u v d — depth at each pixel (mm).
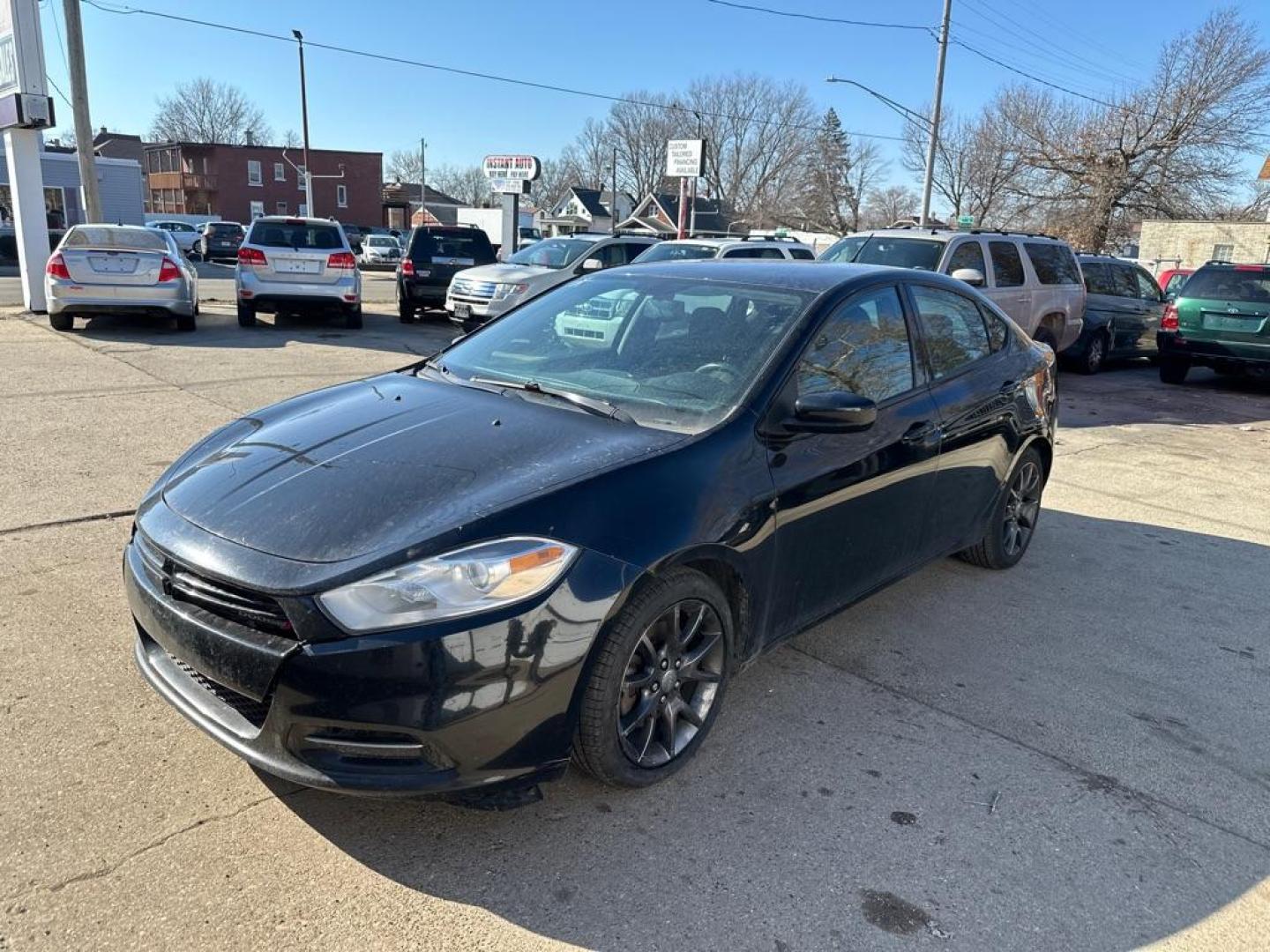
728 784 2971
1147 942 2395
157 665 2787
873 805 2898
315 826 2643
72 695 3197
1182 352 12305
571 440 2957
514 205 21578
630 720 2795
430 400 3371
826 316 3537
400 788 2355
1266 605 4777
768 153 77500
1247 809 3004
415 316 16016
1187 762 3260
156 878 2396
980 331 4609
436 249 14953
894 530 3822
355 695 2312
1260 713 3639
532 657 2422
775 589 3217
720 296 3748
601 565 2543
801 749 3193
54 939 2176
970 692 3682
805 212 73812
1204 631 4402
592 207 73562
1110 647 4172
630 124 86062
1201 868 2697
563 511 2570
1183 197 38031
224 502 2721
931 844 2725
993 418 4422
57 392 7910
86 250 11047
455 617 2350
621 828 2723
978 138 48688
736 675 3197
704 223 66312
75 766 2818
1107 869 2666
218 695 2582
